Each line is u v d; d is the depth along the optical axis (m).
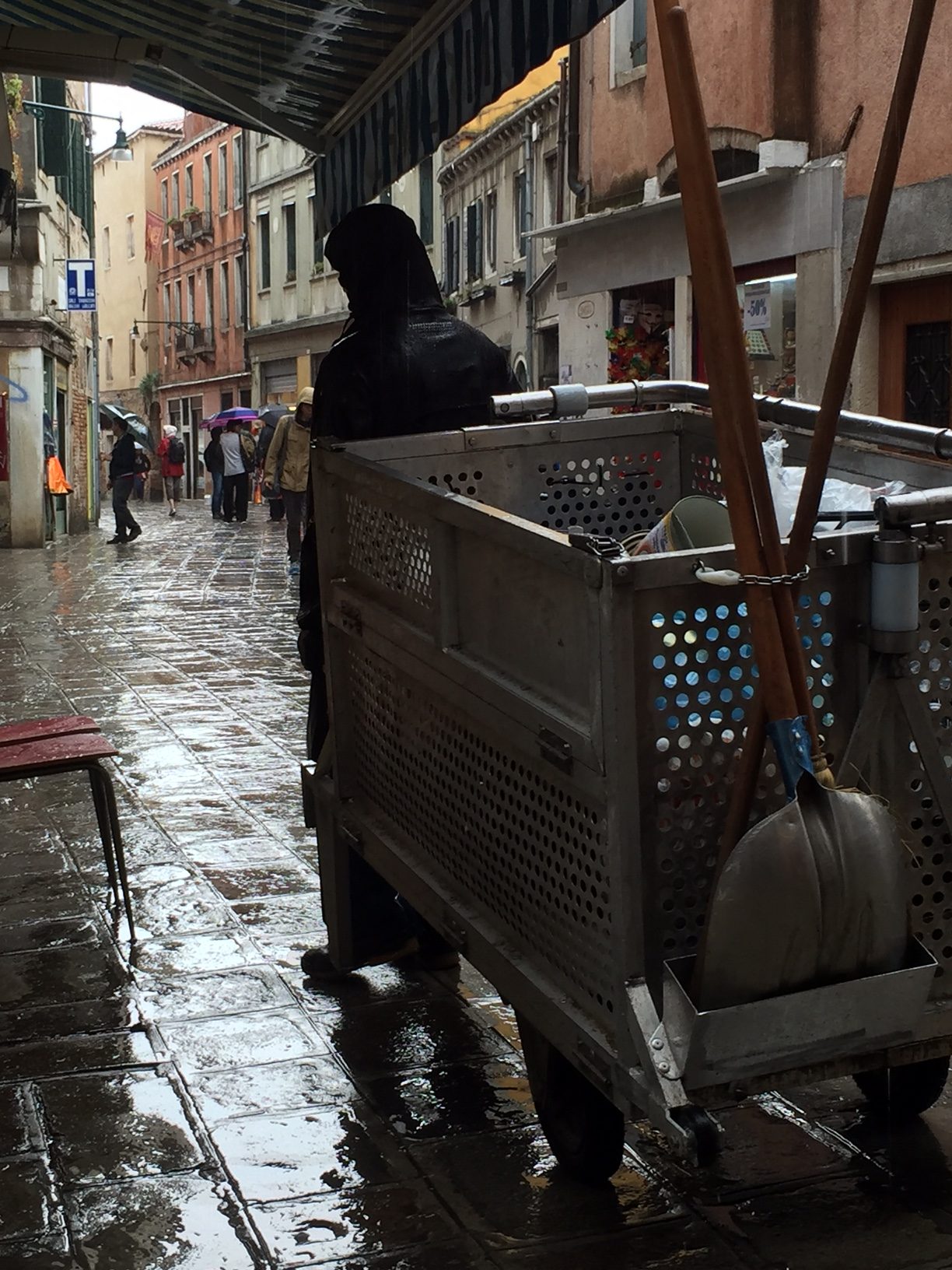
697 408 4.21
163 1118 3.31
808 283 14.66
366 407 3.91
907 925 2.50
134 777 6.67
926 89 12.97
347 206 5.91
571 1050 2.67
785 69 14.53
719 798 2.54
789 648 2.39
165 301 64.19
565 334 19.67
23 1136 3.24
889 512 2.55
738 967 2.41
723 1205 2.88
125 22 5.61
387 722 3.54
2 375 23.89
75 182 30.59
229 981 4.16
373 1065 3.58
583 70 18.73
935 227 12.94
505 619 2.81
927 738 2.65
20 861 5.39
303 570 4.08
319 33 5.09
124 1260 2.73
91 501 31.61
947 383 13.10
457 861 3.19
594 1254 2.71
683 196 2.27
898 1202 2.88
